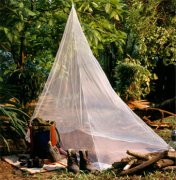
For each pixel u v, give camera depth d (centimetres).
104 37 964
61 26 901
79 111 774
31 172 704
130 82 1145
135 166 690
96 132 755
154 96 1381
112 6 884
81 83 779
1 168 732
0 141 838
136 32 1178
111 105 782
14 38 841
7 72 905
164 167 687
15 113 830
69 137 769
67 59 792
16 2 820
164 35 1183
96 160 721
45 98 802
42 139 751
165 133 972
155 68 1370
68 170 702
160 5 1178
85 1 877
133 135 770
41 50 967
